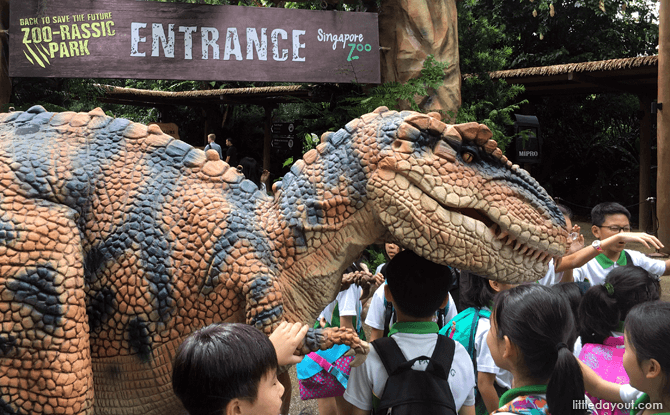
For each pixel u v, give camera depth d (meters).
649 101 11.78
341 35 6.29
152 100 14.98
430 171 1.92
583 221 14.50
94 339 1.91
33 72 5.41
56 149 1.95
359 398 1.97
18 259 1.70
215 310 1.89
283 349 1.71
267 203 2.11
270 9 6.08
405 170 1.91
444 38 6.91
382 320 2.79
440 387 1.85
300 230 2.00
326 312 3.18
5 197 1.78
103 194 1.93
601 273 3.37
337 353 2.71
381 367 1.93
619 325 2.20
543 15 15.08
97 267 1.89
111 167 1.97
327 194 2.02
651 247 2.32
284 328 1.76
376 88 6.35
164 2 5.76
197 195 1.98
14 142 1.95
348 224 2.02
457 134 1.96
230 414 1.20
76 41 5.52
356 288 3.15
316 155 2.11
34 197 1.82
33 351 1.69
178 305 1.88
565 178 16.52
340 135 2.10
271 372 1.27
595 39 15.33
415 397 1.82
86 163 1.95
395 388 1.85
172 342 1.90
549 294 1.64
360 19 6.34
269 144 15.02
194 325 1.89
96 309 1.90
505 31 15.33
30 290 1.69
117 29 5.64
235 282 1.87
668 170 9.10
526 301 1.63
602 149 15.80
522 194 2.03
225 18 5.95
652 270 3.41
